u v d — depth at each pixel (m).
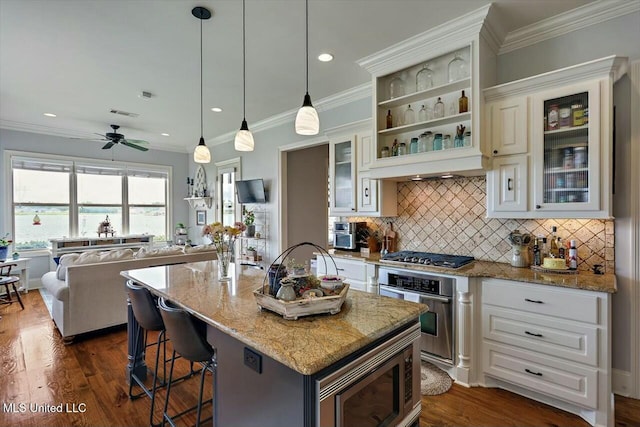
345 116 4.10
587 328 2.01
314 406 1.09
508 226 2.87
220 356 1.50
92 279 3.47
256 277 2.39
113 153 6.63
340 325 1.38
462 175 3.00
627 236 2.30
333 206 3.87
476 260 3.04
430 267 2.70
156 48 2.89
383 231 3.79
